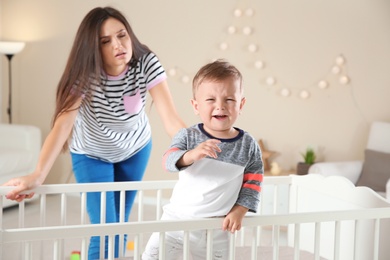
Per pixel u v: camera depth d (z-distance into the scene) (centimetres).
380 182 424
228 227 223
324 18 468
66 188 266
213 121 227
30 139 504
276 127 488
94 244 293
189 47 505
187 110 510
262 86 489
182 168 222
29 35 551
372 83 461
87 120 282
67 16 536
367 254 270
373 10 457
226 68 228
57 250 206
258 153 234
